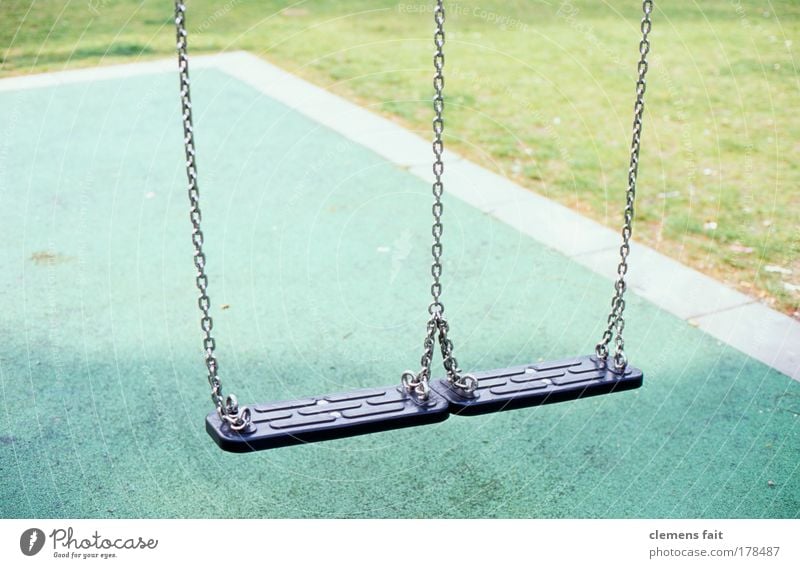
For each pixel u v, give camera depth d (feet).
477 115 26.66
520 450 12.80
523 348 15.46
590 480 12.23
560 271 17.99
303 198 21.24
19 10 37.22
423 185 21.91
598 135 25.21
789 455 12.71
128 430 13.11
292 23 35.99
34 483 12.01
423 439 13.03
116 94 28.37
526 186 21.99
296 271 17.98
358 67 30.91
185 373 14.56
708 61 30.86
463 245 19.01
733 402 13.88
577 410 13.69
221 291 17.24
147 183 22.12
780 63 30.50
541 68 30.66
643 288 17.37
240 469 12.35
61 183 22.08
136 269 18.06
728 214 20.52
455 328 16.02
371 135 25.02
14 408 13.57
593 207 20.88
